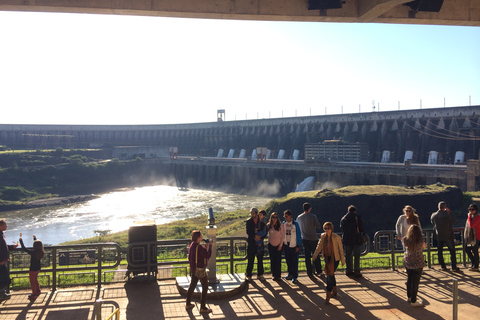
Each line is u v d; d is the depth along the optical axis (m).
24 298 13.48
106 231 74.94
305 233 15.44
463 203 60.44
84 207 107.44
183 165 166.50
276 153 161.25
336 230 54.22
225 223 63.75
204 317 11.80
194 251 12.20
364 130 134.75
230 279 14.49
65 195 132.00
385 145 127.00
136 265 14.71
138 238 15.02
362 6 15.31
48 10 14.51
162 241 14.94
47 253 14.87
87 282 15.27
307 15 15.50
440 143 114.19
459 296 13.35
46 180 135.75
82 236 72.50
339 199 55.62
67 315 12.00
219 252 15.93
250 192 130.50
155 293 13.81
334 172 107.94
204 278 12.14
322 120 148.50
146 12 14.80
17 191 119.44
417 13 15.82
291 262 14.82
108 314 12.01
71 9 14.41
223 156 182.25
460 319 11.52
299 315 11.91
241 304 12.75
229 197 121.56
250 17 15.58
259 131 174.50
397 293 13.68
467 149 107.00
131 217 90.56
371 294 13.59
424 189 60.34
